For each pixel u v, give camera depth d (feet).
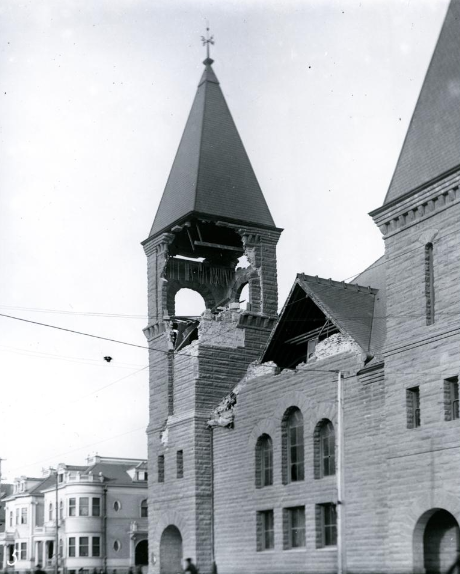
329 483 133.80
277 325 151.23
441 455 112.57
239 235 190.90
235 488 155.02
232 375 168.25
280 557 141.59
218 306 188.34
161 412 172.96
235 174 180.45
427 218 121.60
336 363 135.54
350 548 126.62
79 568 287.28
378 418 125.59
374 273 154.40
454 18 130.11
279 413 146.82
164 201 182.70
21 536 320.50
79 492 296.30
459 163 115.65
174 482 165.48
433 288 120.06
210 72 191.72
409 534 115.55
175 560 167.22
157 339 177.27
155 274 179.73
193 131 184.44
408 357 120.78
